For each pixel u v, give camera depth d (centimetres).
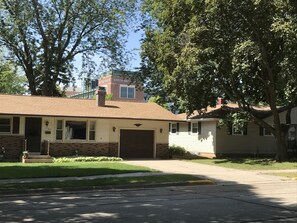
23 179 1661
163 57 2650
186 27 2559
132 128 3091
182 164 2561
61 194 1390
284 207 1102
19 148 2744
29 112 2733
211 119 3250
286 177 1922
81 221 905
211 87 2745
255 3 2122
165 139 3181
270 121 3319
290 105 2953
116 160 2792
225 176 1941
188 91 2655
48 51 4131
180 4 2553
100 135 2984
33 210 1052
